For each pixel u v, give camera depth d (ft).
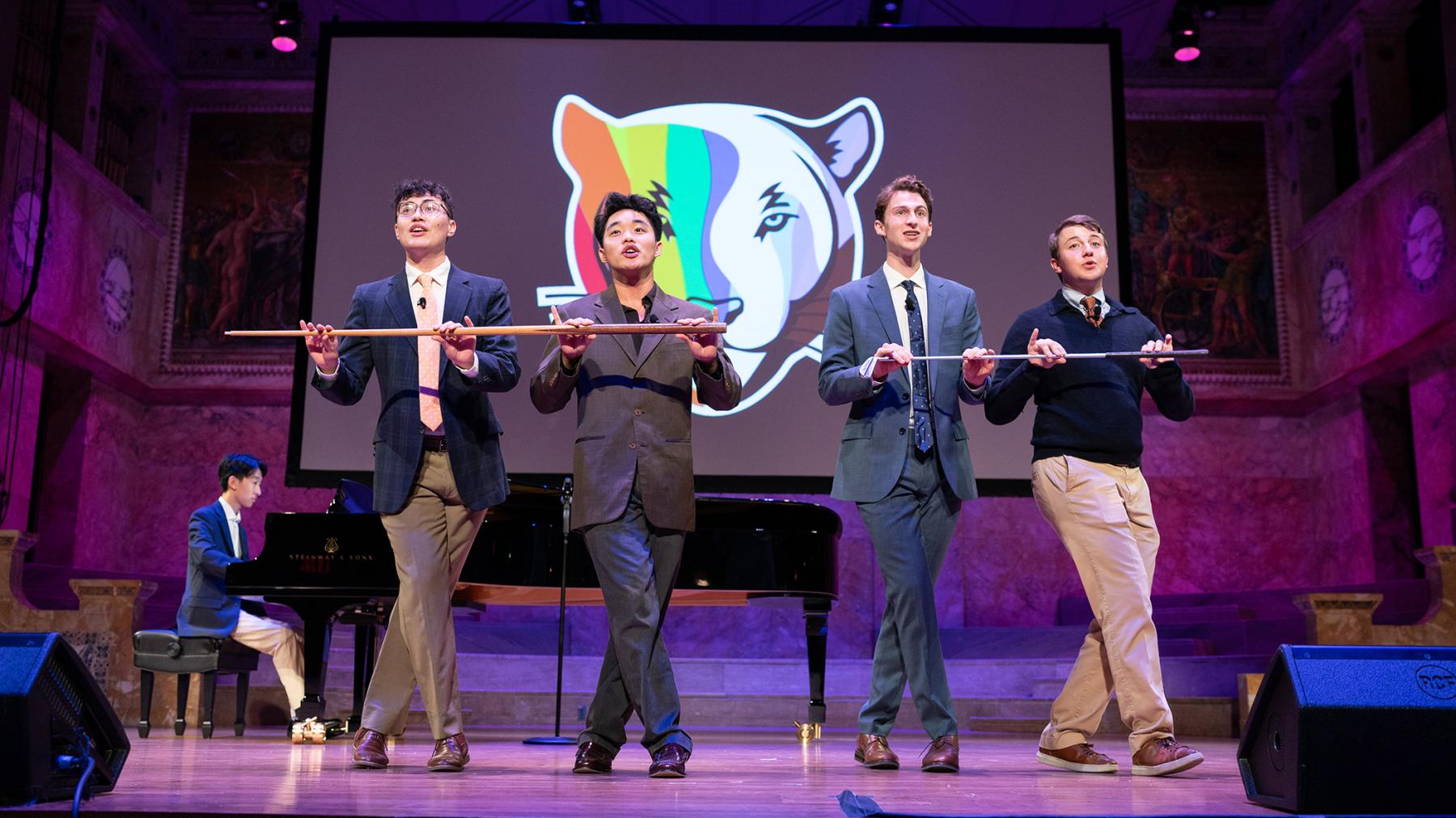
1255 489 32.09
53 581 27.43
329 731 15.37
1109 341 10.29
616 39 24.00
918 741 17.92
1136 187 33.27
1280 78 33.42
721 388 9.47
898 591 9.73
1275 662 6.84
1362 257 29.68
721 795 7.70
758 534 15.26
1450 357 27.27
